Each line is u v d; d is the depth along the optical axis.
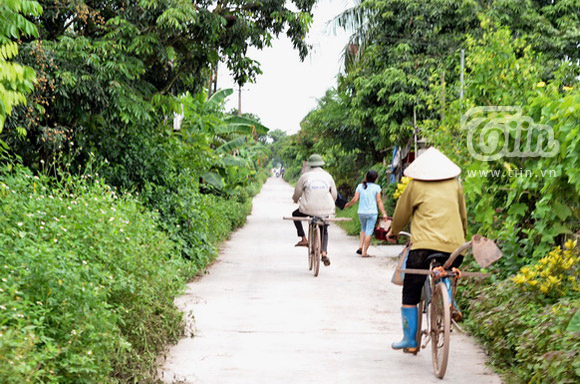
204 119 18.14
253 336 7.31
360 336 7.41
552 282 6.52
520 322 6.14
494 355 6.30
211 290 10.13
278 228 22.02
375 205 14.72
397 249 16.11
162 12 11.53
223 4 13.09
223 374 5.95
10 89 6.59
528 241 8.15
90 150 11.54
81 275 5.50
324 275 11.90
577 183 6.66
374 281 11.24
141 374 5.44
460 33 18.33
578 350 5.02
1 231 5.98
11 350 3.97
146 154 12.21
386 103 18.34
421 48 18.66
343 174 32.81
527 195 8.72
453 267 6.14
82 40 10.36
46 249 5.24
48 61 9.60
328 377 5.91
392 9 18.83
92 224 6.88
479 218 8.86
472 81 10.18
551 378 5.08
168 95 13.11
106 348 5.00
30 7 7.16
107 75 10.63
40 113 9.38
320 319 8.21
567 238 7.89
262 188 62.03
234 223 21.20
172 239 11.61
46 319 4.89
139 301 6.48
